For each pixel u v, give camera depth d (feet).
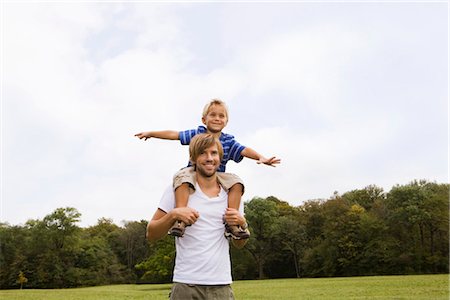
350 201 257.96
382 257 215.31
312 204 264.93
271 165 13.52
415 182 228.02
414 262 210.38
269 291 105.50
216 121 14.34
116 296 110.01
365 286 112.27
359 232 226.17
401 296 76.18
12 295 131.13
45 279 225.97
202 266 10.09
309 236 251.80
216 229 10.45
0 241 226.79
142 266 175.52
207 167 10.64
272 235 237.25
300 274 239.71
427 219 204.54
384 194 262.06
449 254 206.59
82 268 239.30
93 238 265.54
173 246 164.55
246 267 240.32
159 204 10.80
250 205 243.60
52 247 234.79
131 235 263.29
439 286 101.50
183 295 9.96
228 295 10.30
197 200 10.55
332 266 226.99
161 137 15.30
